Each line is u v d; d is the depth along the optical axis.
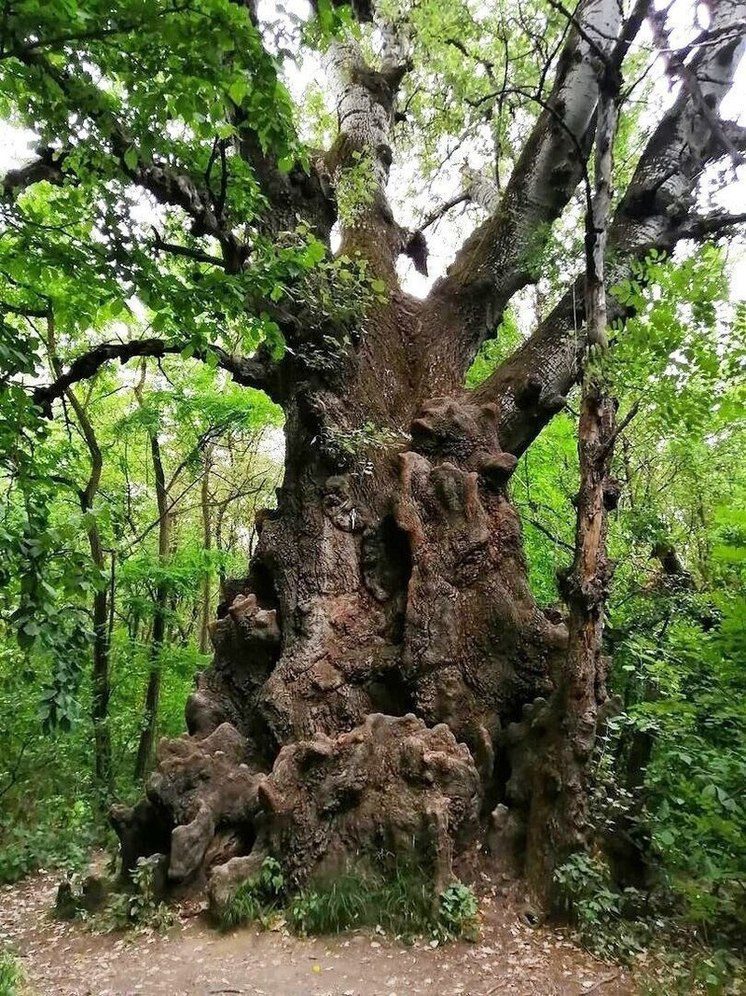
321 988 4.74
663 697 6.78
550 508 12.67
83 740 12.23
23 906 7.50
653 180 8.61
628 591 10.35
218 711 7.63
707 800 5.20
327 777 6.16
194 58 3.61
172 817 6.45
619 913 5.52
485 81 12.15
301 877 5.83
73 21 3.35
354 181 9.43
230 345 6.09
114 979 5.00
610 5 8.79
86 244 4.59
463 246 10.43
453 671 7.02
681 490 13.28
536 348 9.13
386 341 9.35
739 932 5.35
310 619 7.46
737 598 6.65
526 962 5.02
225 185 6.31
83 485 15.21
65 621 4.46
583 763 5.84
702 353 5.39
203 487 19.47
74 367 7.67
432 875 5.58
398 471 8.03
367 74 11.25
